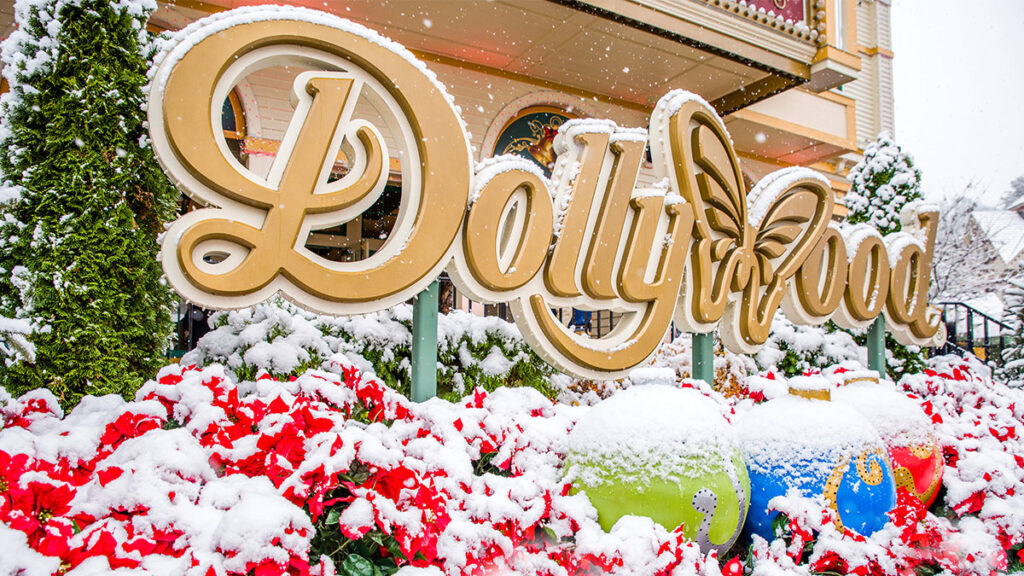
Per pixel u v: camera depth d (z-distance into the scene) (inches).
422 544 83.2
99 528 74.1
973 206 663.1
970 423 177.8
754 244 202.8
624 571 90.3
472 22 318.7
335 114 129.8
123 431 95.5
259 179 123.8
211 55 117.9
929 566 122.8
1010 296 412.8
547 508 101.7
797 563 107.7
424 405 120.6
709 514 101.4
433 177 138.9
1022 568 131.3
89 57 122.2
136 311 125.2
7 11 264.5
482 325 170.7
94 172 120.2
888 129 520.4
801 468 113.3
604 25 320.2
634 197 174.9
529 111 393.1
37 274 115.5
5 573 68.2
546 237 155.2
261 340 141.4
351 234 451.5
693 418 105.7
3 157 120.7
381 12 308.7
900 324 255.0
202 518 77.6
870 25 523.2
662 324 175.9
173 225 116.4
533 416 135.4
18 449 88.5
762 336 203.0
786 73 363.3
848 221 316.5
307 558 74.4
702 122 191.8
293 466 89.6
